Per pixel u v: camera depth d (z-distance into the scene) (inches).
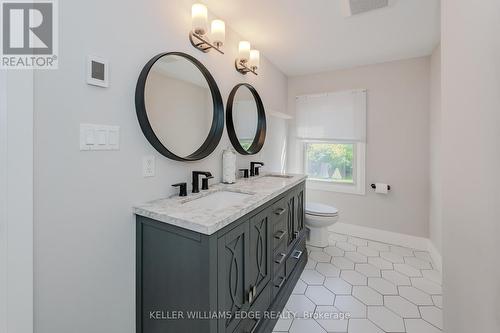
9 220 31.2
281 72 120.7
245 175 85.7
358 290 75.2
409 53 99.0
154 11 51.4
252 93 91.6
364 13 69.6
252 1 64.1
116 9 44.0
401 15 70.5
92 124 40.8
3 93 31.1
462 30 35.4
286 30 79.6
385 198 111.3
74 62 38.2
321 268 88.1
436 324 61.0
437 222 90.7
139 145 49.1
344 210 120.4
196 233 39.1
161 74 52.7
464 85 34.9
